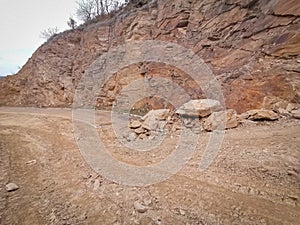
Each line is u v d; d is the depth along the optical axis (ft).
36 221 11.98
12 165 20.68
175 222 10.93
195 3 51.60
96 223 11.33
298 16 34.14
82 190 14.98
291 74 30.81
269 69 33.65
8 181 17.19
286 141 20.10
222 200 12.57
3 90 87.71
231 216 11.10
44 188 15.76
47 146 26.32
